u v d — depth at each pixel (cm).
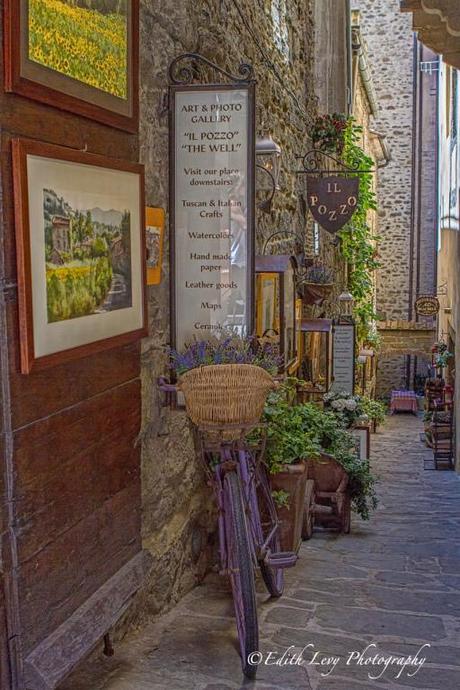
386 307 2303
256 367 312
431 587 439
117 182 274
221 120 370
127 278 285
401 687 295
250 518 343
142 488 339
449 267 1495
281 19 700
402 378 2305
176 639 328
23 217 208
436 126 2225
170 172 373
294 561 343
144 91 343
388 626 364
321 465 608
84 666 295
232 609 370
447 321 1544
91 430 264
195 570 411
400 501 864
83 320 248
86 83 248
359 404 838
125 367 298
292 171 764
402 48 2228
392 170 2272
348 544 573
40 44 218
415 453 1416
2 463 207
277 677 296
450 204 1487
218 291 377
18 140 206
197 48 422
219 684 287
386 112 2256
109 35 266
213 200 373
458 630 362
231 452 341
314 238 926
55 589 236
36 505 224
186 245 377
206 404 308
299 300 775
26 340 211
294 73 780
